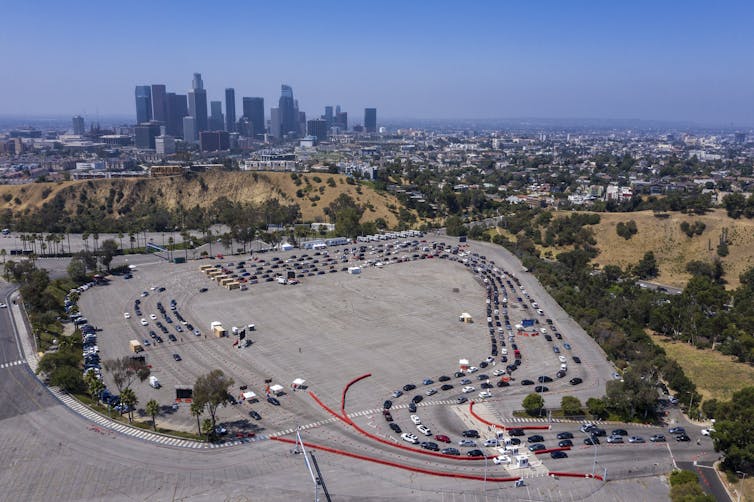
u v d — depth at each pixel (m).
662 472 130.50
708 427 155.62
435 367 188.00
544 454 135.38
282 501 113.50
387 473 124.62
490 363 191.38
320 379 176.75
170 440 136.62
